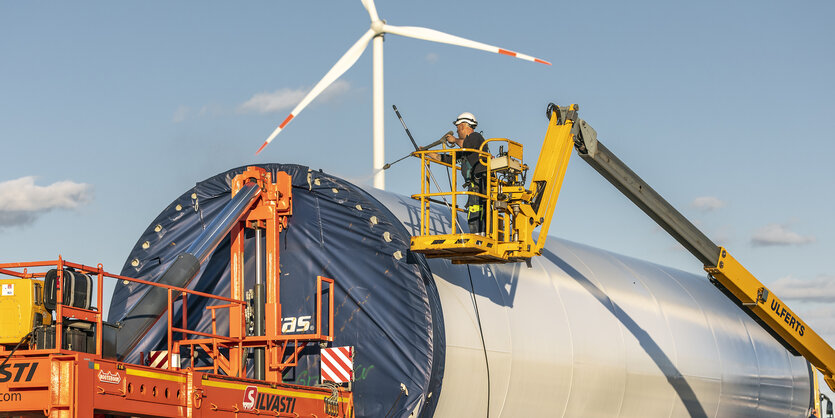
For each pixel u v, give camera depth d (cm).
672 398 2347
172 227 1920
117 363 1198
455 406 1670
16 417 1198
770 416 2903
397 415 1584
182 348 1820
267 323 1692
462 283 1753
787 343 2219
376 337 1642
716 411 2572
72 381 1138
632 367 2162
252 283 1795
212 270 1845
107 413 1192
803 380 3134
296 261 1762
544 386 1873
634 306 2278
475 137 1650
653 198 1908
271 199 1753
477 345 1706
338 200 1734
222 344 1695
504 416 1781
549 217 1719
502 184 1653
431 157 1644
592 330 2044
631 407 2180
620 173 1858
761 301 2083
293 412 1475
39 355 1155
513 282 1903
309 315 1725
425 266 1653
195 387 1302
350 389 1611
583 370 1984
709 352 2536
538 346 1859
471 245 1514
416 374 1591
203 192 1892
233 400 1362
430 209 1930
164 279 1566
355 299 1678
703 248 1994
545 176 1736
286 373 1720
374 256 1684
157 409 1249
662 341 2319
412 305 1622
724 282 2059
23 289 1228
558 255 2191
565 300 2022
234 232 1753
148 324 1521
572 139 1772
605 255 2478
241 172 1855
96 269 1295
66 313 1231
